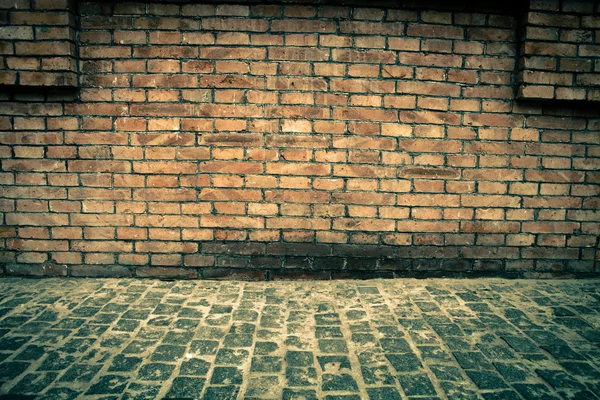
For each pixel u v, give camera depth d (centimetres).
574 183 281
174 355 185
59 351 186
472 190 281
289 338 202
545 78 264
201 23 264
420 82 271
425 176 278
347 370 174
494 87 273
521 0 266
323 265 285
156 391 158
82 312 229
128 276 284
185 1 262
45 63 256
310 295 259
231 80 268
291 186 277
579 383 166
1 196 274
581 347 196
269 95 269
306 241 283
